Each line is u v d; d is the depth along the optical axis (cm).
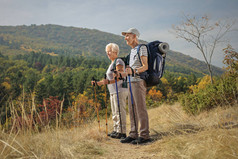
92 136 340
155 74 324
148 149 265
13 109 232
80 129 383
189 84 7881
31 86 7012
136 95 326
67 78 7306
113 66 373
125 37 356
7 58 19500
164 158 214
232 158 173
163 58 338
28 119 245
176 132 350
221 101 491
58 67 16112
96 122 498
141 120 326
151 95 5800
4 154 198
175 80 7750
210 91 550
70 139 304
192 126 379
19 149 216
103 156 246
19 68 15138
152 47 327
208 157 181
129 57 375
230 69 624
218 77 663
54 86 6562
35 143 237
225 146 194
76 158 222
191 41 1102
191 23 1121
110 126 498
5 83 7856
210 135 234
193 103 571
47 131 261
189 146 213
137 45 351
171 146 238
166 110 705
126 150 278
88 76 7262
